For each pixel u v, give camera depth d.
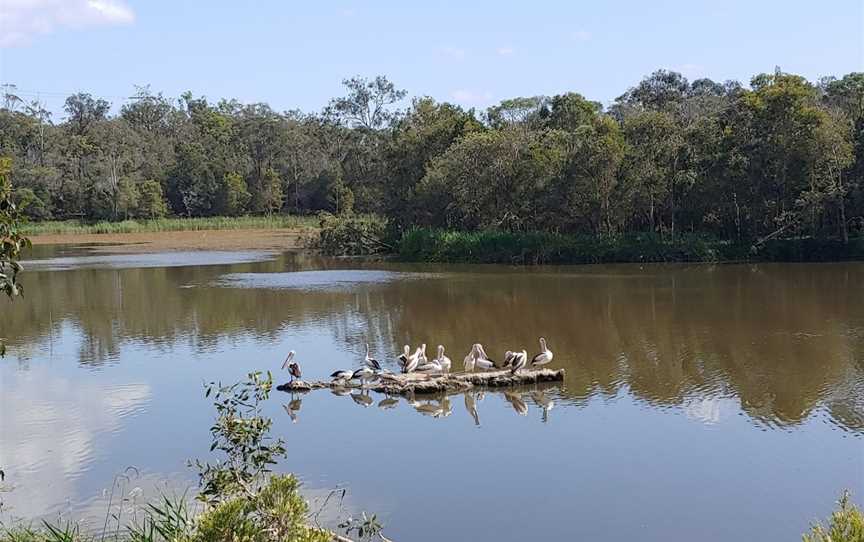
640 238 60.12
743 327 31.78
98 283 50.94
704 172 60.19
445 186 66.62
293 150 128.75
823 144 56.16
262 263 64.88
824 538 8.38
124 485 16.14
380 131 97.50
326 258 69.31
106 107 145.00
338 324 34.41
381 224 74.06
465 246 62.69
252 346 29.84
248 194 122.00
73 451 18.25
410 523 14.39
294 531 8.72
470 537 13.85
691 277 49.03
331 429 19.80
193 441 18.80
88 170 120.25
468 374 23.88
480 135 66.88
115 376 25.20
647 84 101.06
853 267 52.06
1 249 9.40
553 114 80.69
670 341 29.48
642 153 61.06
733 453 17.69
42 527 13.90
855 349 27.22
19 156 122.94
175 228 112.00
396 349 29.20
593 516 14.67
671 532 14.05
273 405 22.00
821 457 17.34
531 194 64.44
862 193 56.38
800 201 56.94
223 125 144.25
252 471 16.45
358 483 16.25
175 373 25.55
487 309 37.94
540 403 21.88
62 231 106.94
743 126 59.94
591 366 25.95
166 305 40.62
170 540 10.09
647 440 18.62
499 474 16.70
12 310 39.75
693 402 21.56
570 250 60.03
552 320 34.56
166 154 132.50
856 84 70.38
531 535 13.93
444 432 19.48
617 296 41.31
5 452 18.22
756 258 58.25
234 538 8.50
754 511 14.80
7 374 25.72
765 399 21.64
